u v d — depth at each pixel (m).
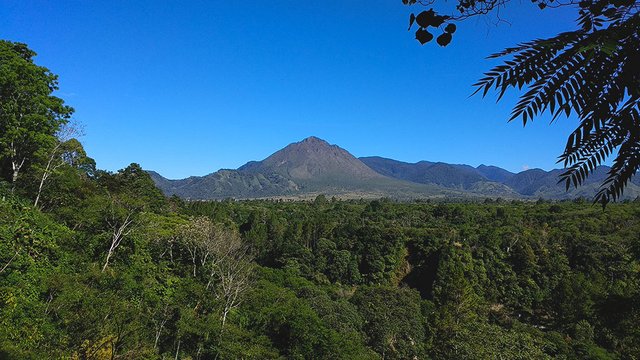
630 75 2.15
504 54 2.27
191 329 27.19
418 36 2.62
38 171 29.36
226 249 39.38
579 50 2.05
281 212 113.19
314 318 33.97
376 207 109.06
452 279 51.28
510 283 59.34
